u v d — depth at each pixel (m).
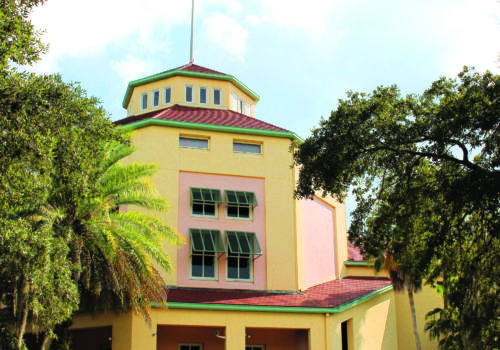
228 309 30.23
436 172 22.17
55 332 27.08
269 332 33.28
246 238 34.50
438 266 24.22
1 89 16.05
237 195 35.22
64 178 18.88
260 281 34.19
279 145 36.84
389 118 21.92
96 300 27.41
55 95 17.12
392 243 23.52
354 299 33.62
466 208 20.67
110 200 26.75
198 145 35.78
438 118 21.06
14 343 23.19
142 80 42.91
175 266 32.94
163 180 34.22
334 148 22.22
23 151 16.34
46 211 24.20
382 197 23.22
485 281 21.64
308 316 31.38
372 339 35.53
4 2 16.45
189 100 41.94
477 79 20.89
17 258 19.44
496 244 21.47
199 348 32.00
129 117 42.53
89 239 25.23
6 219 18.45
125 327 28.86
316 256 38.16
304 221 37.38
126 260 25.73
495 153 19.84
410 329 40.06
